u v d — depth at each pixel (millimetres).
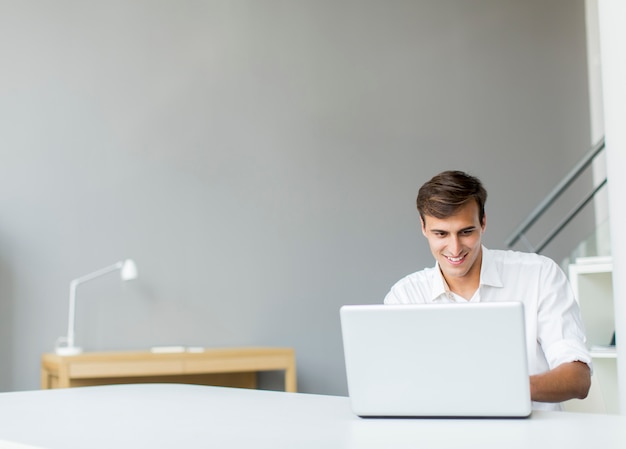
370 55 5230
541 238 5504
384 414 1604
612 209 2492
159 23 4781
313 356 4918
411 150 5254
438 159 5312
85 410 1812
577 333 2184
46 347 4398
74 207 4516
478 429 1437
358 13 5230
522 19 5637
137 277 4605
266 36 5008
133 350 4547
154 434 1427
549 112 5621
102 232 4559
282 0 5066
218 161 4832
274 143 4957
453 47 5441
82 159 4559
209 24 4887
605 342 3516
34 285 4402
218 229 4793
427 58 5367
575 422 1498
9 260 4367
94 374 3951
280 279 4895
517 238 4266
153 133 4711
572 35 5734
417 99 5309
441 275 2309
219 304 4758
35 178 4461
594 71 5750
